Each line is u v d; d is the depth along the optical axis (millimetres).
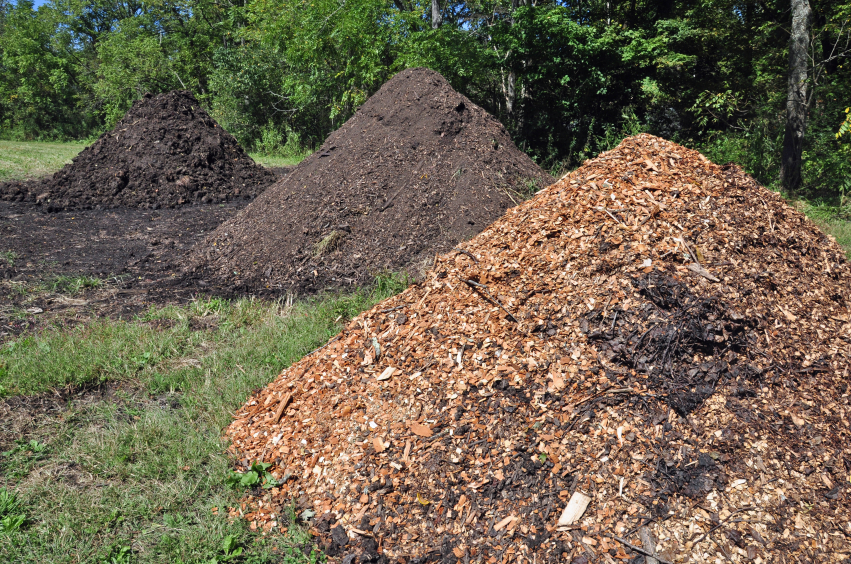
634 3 17016
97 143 13375
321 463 3180
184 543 2709
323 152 8258
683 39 15312
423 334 3744
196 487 3086
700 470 2793
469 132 7875
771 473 2793
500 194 7145
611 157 4375
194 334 5047
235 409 3867
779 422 2990
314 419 3492
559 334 3371
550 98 16641
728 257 3627
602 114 15969
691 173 4180
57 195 11602
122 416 3846
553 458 2883
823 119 12734
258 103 25656
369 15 19062
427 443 3076
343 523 2840
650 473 2803
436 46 17469
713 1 15875
